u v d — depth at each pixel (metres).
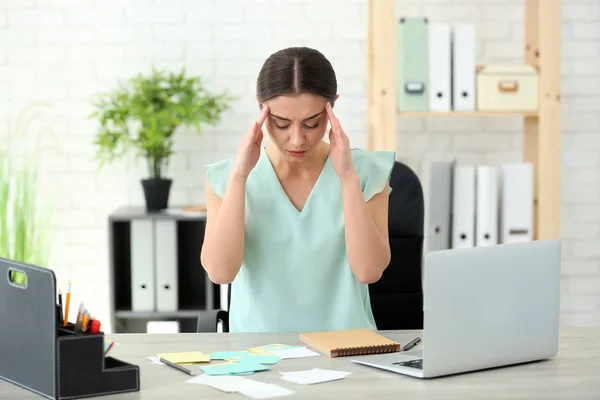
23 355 1.49
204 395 1.42
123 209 3.74
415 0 3.89
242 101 3.90
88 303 3.94
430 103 3.44
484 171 3.48
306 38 3.90
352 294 2.08
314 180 2.11
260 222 2.08
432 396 1.41
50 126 3.89
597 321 4.05
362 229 1.98
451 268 1.52
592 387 1.48
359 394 1.42
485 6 3.90
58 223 3.92
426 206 3.49
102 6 3.86
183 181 3.91
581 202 4.02
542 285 1.65
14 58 3.86
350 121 3.92
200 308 3.68
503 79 3.47
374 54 3.40
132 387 1.45
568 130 3.99
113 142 3.57
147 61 3.87
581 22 3.95
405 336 1.86
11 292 1.52
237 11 3.88
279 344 1.79
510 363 1.62
